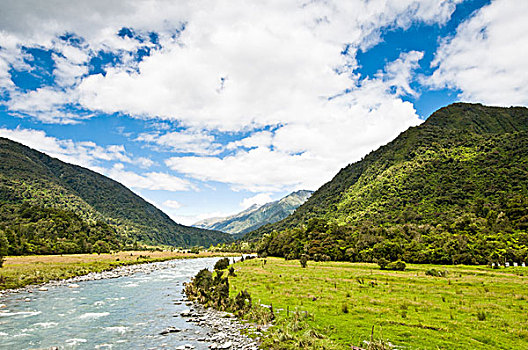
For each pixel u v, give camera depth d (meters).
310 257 92.62
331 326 20.44
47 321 25.59
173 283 50.56
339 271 57.78
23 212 152.62
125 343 19.75
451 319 21.88
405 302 27.52
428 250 73.25
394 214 151.38
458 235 81.38
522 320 21.42
